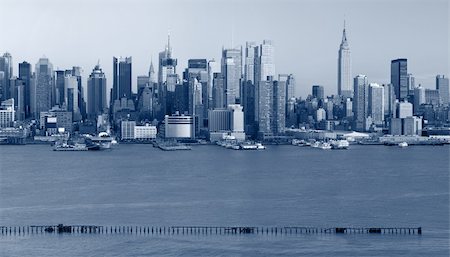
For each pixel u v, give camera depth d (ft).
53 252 588.91
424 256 575.79
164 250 596.29
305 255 580.30
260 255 580.71
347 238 638.94
